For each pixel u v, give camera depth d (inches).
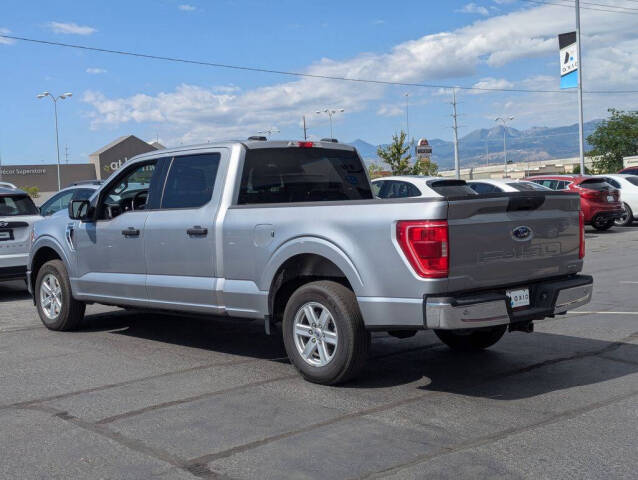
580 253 230.2
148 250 270.1
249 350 269.0
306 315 218.8
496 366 235.1
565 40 1403.8
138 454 160.1
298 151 268.2
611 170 2351.1
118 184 291.3
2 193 430.0
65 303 308.7
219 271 244.8
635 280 440.8
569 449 157.6
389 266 197.8
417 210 193.0
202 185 256.1
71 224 307.9
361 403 196.4
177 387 216.2
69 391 214.1
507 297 200.2
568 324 303.3
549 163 4709.6
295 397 203.6
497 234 202.2
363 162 292.4
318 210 216.2
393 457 154.7
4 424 183.6
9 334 311.6
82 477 147.8
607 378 216.7
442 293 192.2
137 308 284.5
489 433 169.3
